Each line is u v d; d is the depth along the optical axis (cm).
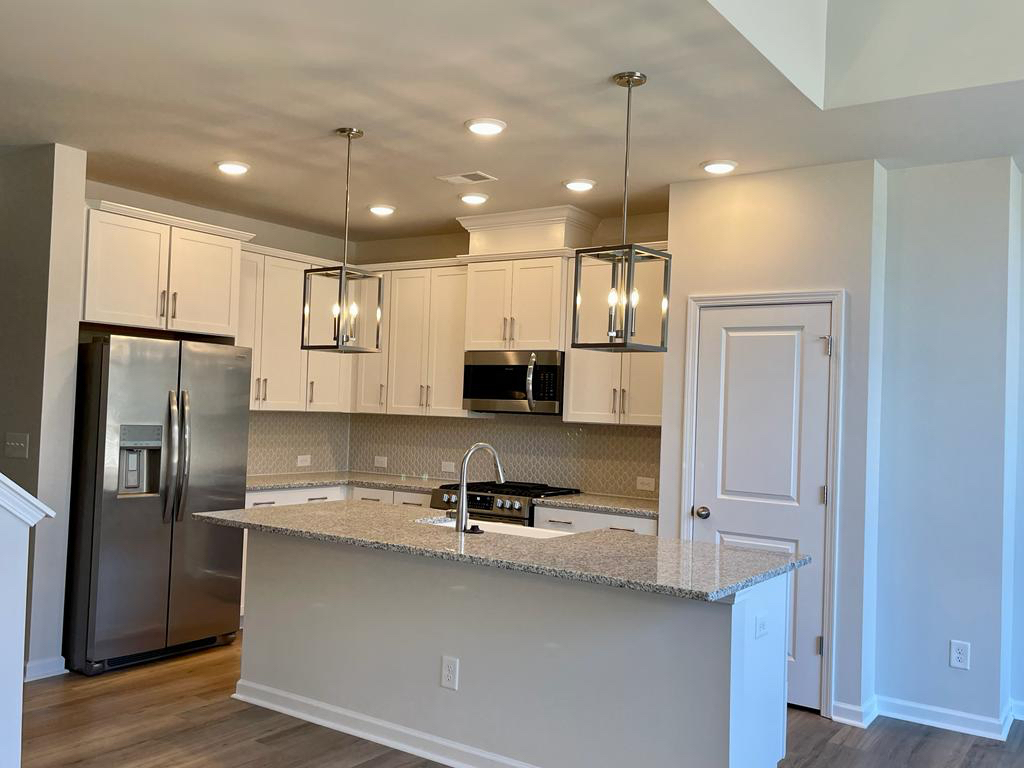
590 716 315
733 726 287
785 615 336
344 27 291
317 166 466
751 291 447
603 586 314
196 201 560
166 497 471
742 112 360
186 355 482
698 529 457
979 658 408
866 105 347
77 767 335
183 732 374
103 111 387
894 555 429
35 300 449
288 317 606
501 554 316
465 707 346
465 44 302
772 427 438
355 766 342
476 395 575
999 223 409
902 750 380
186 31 298
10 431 456
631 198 514
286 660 404
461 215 577
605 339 529
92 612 445
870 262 417
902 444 428
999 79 320
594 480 573
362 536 349
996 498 407
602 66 316
